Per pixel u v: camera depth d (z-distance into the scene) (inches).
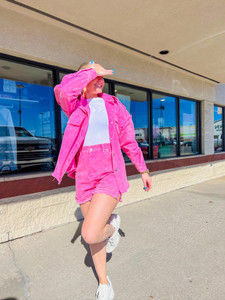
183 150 243.0
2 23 108.9
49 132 135.6
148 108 200.2
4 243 110.3
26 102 126.3
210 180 270.1
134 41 149.3
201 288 76.1
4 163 119.3
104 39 145.6
